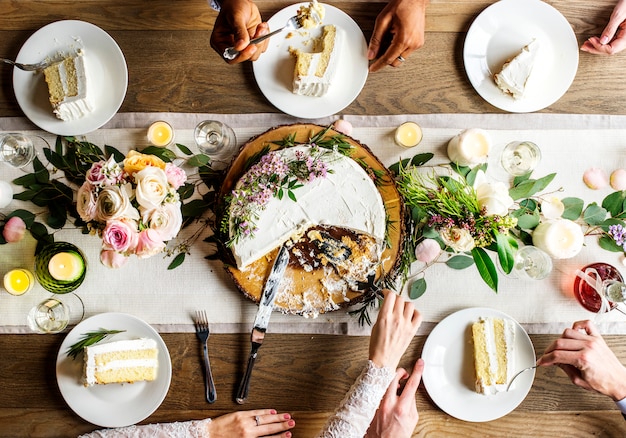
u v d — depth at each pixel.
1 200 1.57
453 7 1.64
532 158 1.58
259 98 1.63
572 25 1.65
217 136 1.59
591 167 1.64
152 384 1.57
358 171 1.50
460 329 1.60
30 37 1.58
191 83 1.63
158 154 1.57
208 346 1.61
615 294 1.50
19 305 1.60
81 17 1.63
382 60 1.56
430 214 1.54
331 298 1.53
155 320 1.60
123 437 1.51
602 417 1.62
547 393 1.62
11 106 1.62
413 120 1.63
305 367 1.61
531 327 1.62
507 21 1.61
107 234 1.18
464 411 1.58
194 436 1.53
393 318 1.50
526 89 1.58
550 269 1.57
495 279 1.45
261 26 1.50
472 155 1.54
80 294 1.60
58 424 1.59
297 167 1.49
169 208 1.24
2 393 1.60
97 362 1.52
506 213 1.43
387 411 1.51
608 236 1.62
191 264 1.60
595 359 1.48
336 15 1.58
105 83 1.59
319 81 1.53
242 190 1.49
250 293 1.54
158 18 1.63
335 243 1.54
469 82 1.64
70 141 1.59
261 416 1.58
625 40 1.61
